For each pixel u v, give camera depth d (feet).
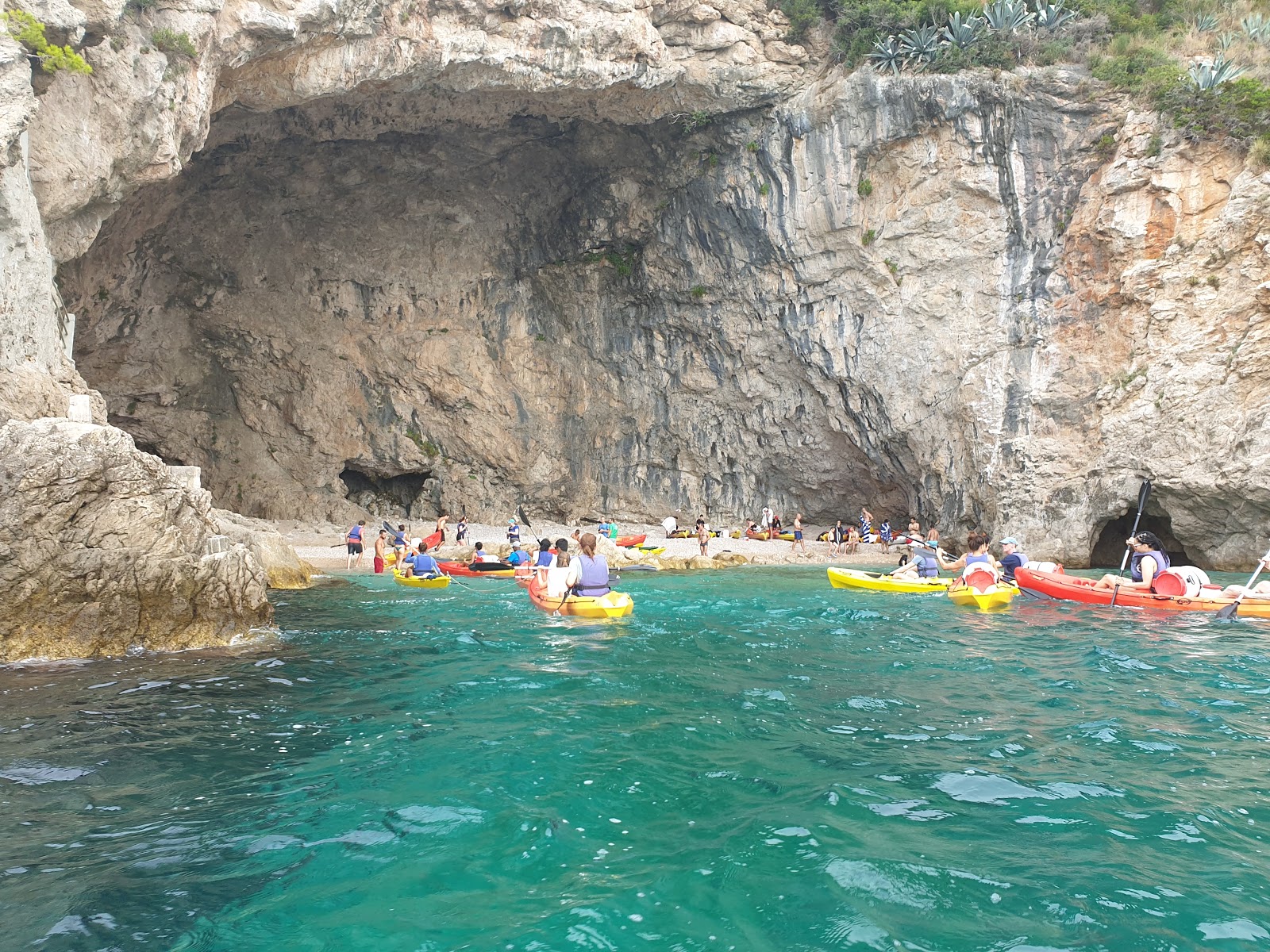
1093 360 75.61
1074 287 77.05
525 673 27.20
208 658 29.01
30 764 17.88
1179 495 68.08
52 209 44.21
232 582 32.04
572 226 102.53
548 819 14.98
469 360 106.93
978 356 82.02
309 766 17.84
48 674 25.86
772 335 95.55
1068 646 32.17
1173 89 71.56
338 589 52.95
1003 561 51.37
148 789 16.43
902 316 85.81
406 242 103.04
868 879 12.67
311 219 98.89
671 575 66.49
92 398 42.47
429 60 64.59
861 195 84.38
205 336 99.50
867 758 18.34
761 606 44.60
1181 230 71.31
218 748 19.01
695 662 29.07
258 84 60.80
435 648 31.53
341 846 13.85
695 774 17.28
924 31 79.51
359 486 109.81
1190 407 68.13
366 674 26.81
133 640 29.35
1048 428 77.30
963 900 12.09
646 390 106.22
